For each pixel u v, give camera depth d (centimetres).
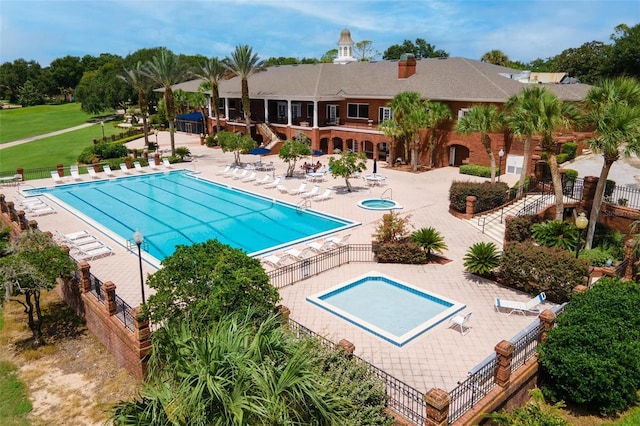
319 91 4584
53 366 1448
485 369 1109
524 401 1181
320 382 796
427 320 1478
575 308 1282
